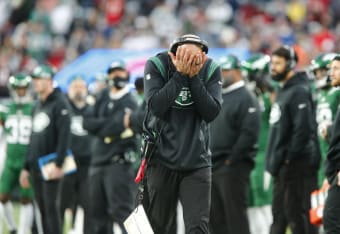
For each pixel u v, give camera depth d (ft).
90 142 144.97
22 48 287.28
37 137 128.16
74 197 148.97
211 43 281.13
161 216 87.04
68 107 128.98
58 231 127.34
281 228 113.50
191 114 85.30
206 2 310.45
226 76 116.26
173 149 84.94
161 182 85.92
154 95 83.20
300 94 110.73
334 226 92.38
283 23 292.20
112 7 309.83
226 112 115.65
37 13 308.19
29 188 141.79
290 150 110.73
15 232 144.05
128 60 184.44
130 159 127.65
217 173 115.55
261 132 135.44
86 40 287.48
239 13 307.58
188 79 83.20
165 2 312.50
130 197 127.24
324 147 114.52
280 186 112.57
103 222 129.08
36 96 152.76
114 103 127.44
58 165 126.72
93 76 180.04
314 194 102.78
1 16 318.45
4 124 144.87
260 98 135.03
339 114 93.56
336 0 313.94
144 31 289.53
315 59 114.01
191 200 84.53
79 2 326.65
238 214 114.73
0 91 231.09
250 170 116.67
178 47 81.82
